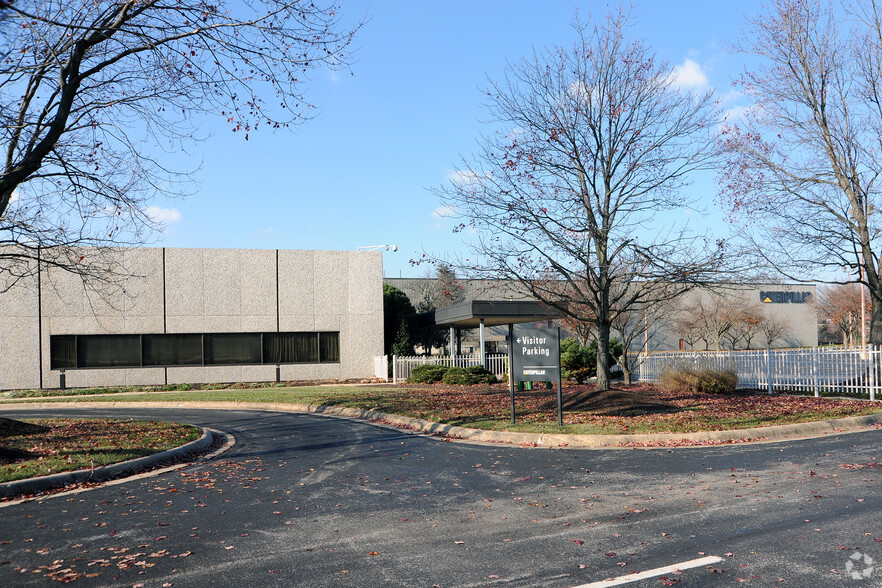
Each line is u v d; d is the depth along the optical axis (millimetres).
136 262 29484
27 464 9867
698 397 19625
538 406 17188
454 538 6414
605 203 17672
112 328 29031
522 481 9109
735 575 5234
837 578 5133
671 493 8180
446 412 16625
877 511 7047
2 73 10312
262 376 30859
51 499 8406
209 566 5652
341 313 32094
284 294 31391
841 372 19688
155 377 29469
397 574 5402
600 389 17859
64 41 10938
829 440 12312
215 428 16188
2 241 13188
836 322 65000
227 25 11039
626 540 6223
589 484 8820
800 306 58812
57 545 6316
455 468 10211
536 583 5141
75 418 17422
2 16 7812
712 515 7059
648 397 18547
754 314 53156
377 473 9914
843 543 5980
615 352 26578
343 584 5188
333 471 10148
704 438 12555
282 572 5480
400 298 36406
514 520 7055
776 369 21234
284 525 6984
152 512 7633
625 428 13242
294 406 20828
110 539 6512
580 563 5590
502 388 24672
